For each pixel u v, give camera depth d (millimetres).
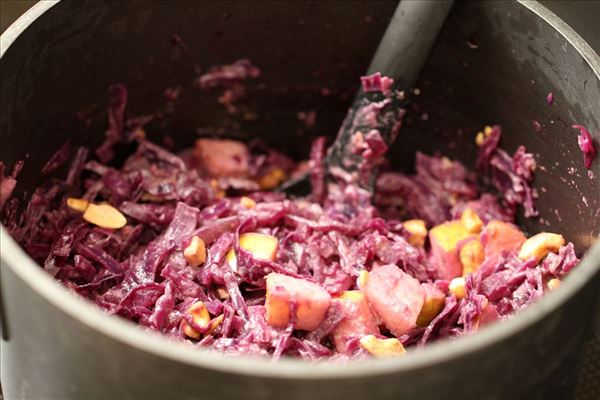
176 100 578
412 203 584
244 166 593
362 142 540
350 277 495
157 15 532
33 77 483
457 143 574
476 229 530
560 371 407
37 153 506
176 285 479
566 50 477
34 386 408
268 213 518
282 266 487
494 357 364
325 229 517
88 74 522
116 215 519
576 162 492
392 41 520
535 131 521
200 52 562
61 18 483
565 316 379
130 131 568
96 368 369
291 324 449
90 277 497
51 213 517
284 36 564
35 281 367
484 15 510
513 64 513
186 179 556
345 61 574
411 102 574
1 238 382
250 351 440
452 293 492
